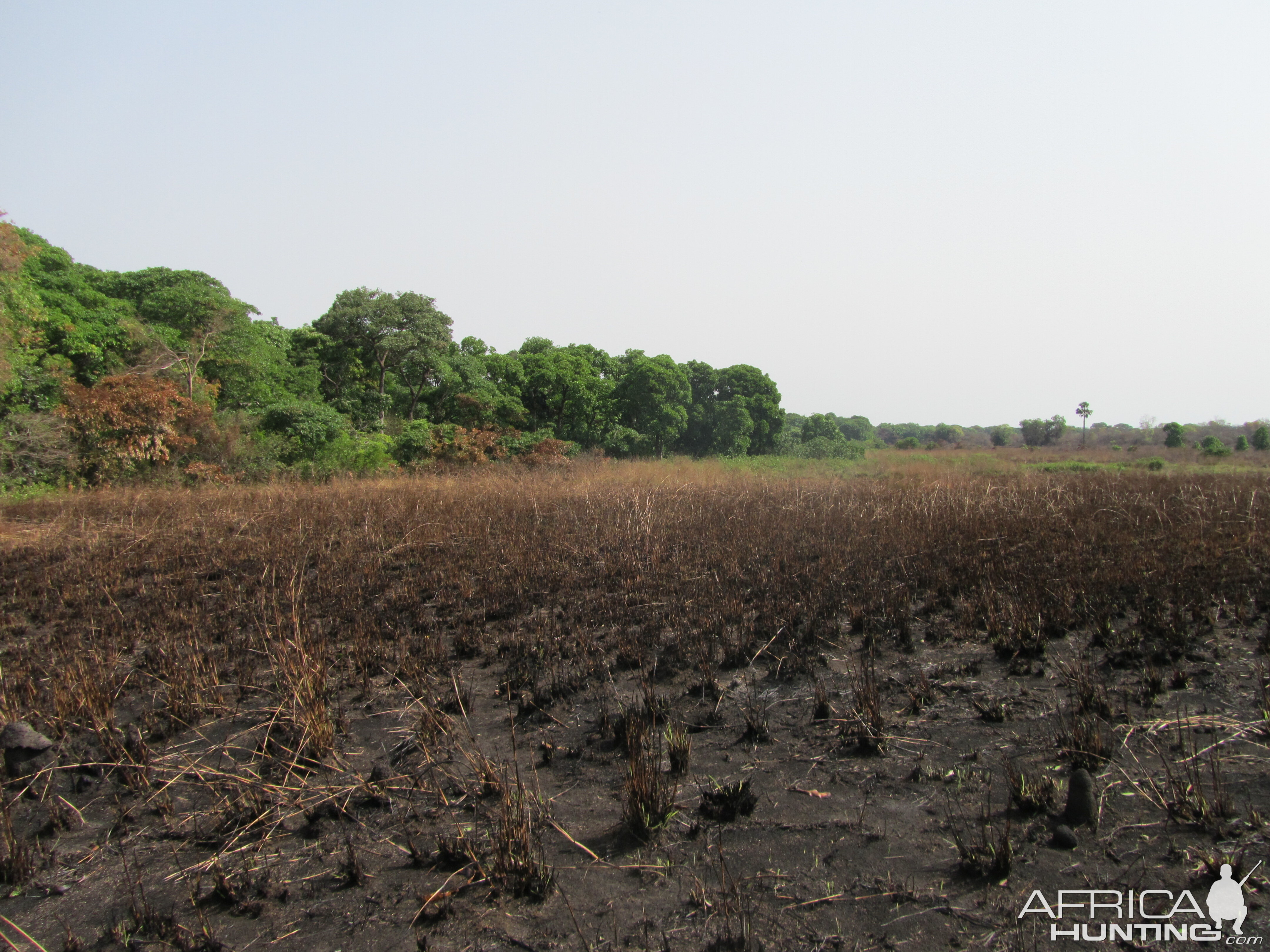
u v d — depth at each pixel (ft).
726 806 11.41
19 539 35.19
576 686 16.47
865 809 11.45
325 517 38.88
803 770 12.79
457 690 15.56
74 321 77.20
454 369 108.27
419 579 26.35
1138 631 18.78
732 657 17.71
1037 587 22.03
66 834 11.34
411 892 9.73
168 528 36.65
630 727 13.39
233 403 88.99
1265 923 8.50
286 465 66.85
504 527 36.14
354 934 8.98
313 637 19.25
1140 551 27.25
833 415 290.56
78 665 16.67
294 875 10.23
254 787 12.39
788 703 15.62
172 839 11.18
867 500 45.03
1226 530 31.99
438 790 12.14
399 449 79.25
